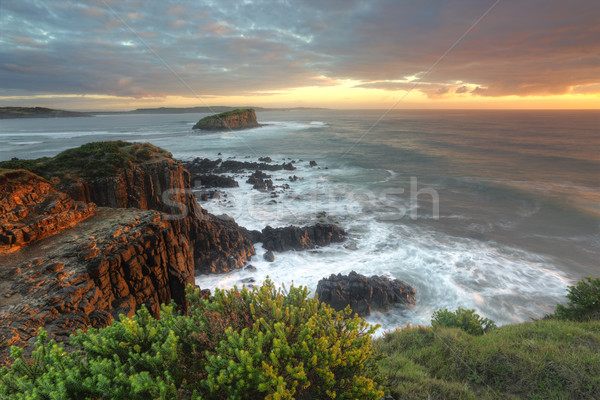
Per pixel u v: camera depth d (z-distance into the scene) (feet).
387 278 80.18
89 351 15.62
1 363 25.99
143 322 17.21
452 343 32.60
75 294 37.70
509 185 183.83
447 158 284.82
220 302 17.65
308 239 103.76
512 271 88.17
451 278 84.43
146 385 11.81
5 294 36.29
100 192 85.15
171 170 94.79
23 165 83.87
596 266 91.66
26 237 48.11
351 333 17.02
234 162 232.73
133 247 50.21
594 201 151.33
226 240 93.97
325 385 14.53
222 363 13.33
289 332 16.24
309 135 488.85
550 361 26.25
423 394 22.38
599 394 22.34
